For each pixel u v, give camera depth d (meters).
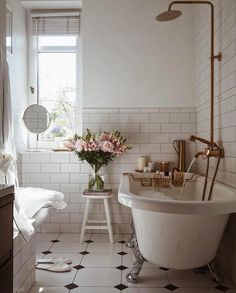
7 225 1.17
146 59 3.17
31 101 3.42
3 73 1.73
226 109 2.21
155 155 3.15
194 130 3.14
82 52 3.27
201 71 2.91
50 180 3.14
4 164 1.67
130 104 3.17
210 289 1.95
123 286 1.99
